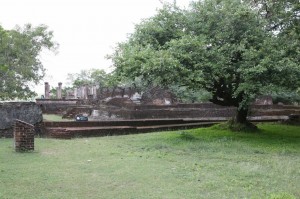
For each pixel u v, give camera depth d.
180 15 14.73
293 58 13.10
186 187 6.98
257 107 26.42
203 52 13.07
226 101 16.08
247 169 8.59
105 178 7.62
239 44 13.35
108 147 11.86
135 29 15.08
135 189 6.82
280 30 15.23
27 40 33.12
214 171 8.40
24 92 34.19
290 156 10.52
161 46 14.21
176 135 15.02
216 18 14.05
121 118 21.12
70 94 39.09
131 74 13.16
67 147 11.73
